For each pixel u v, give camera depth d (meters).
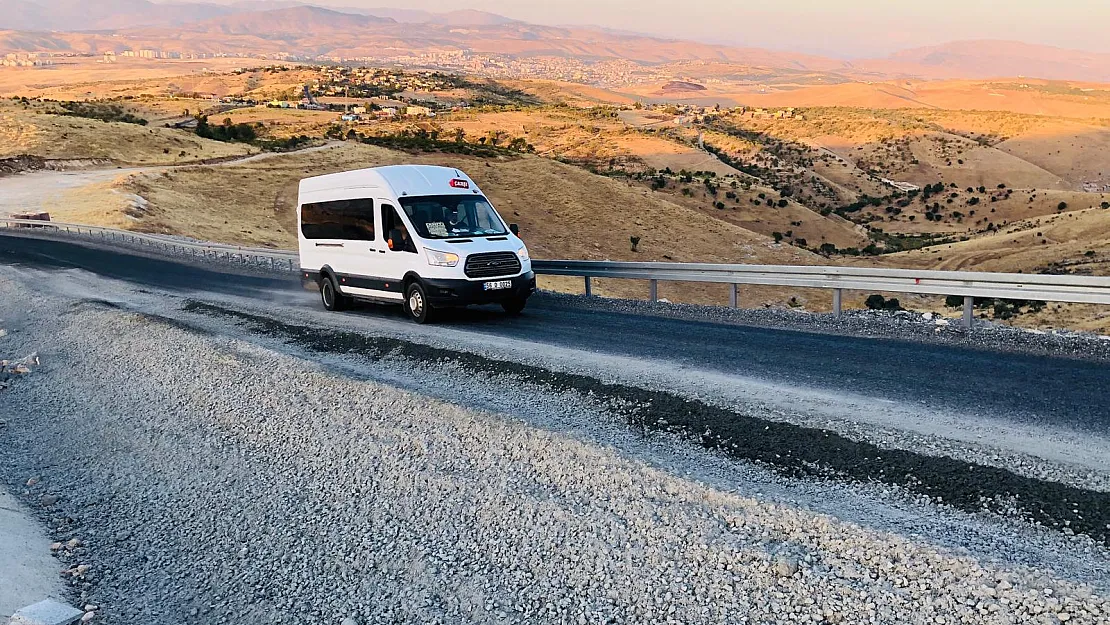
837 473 6.23
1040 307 27.25
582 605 5.15
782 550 5.16
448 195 14.64
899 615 4.48
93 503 8.35
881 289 12.68
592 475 6.54
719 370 9.30
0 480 9.19
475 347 11.11
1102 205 144.62
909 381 8.47
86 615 5.96
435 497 6.82
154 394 11.09
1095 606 4.26
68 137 88.56
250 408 9.70
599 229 84.06
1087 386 7.94
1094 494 5.46
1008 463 6.05
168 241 36.56
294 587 6.14
